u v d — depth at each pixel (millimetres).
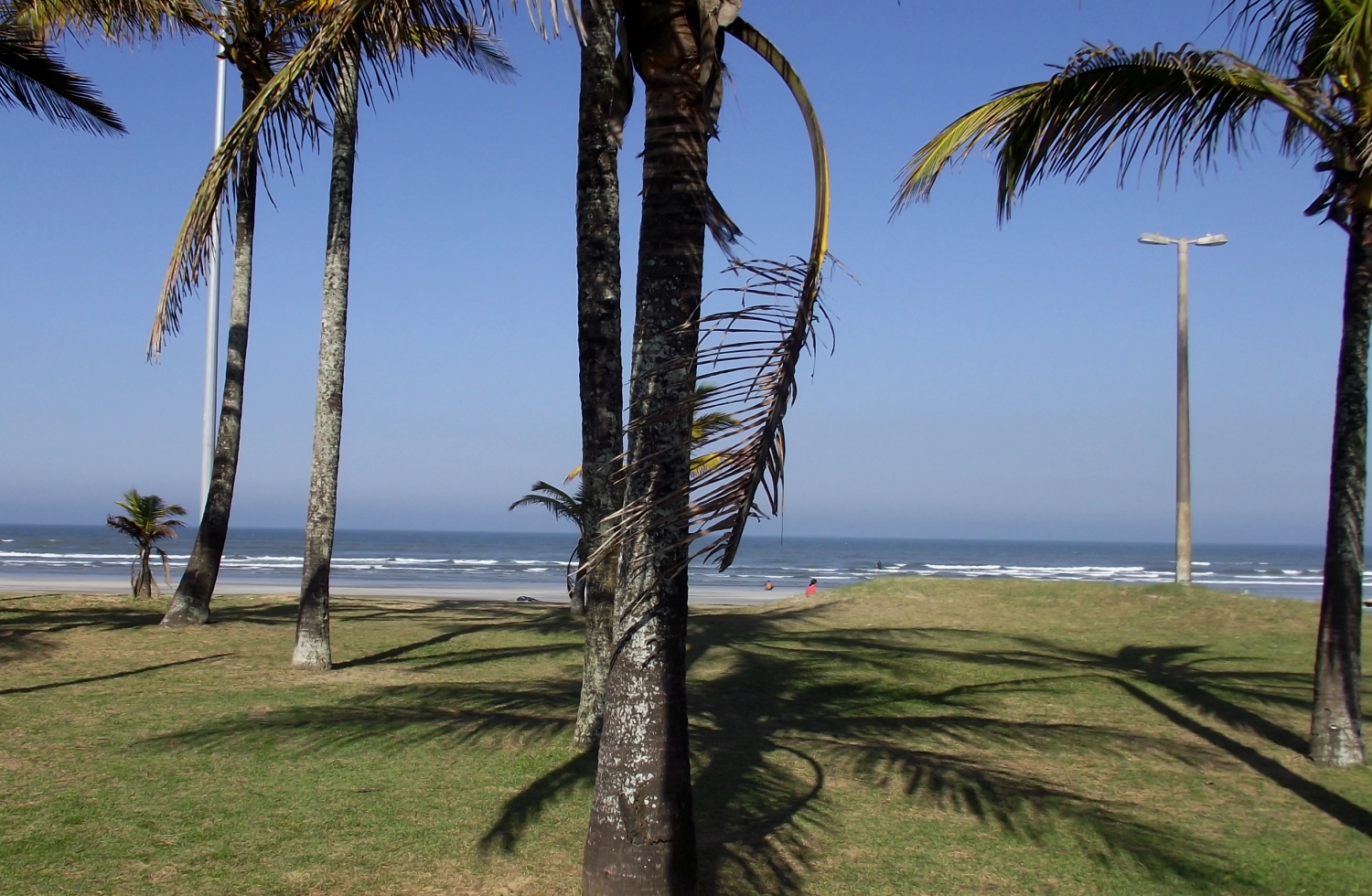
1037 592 19391
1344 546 7996
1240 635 15984
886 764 7629
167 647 12695
